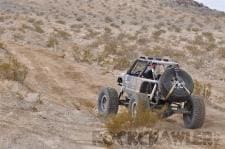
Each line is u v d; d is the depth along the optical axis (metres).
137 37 93.00
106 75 49.22
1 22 99.00
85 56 60.53
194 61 63.81
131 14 156.00
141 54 69.38
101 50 74.81
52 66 51.28
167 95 26.88
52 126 24.58
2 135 20.69
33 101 30.33
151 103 27.83
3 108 26.55
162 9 172.00
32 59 54.09
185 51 73.88
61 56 60.44
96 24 120.12
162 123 28.77
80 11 154.75
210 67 59.75
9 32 82.88
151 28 113.62
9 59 47.53
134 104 27.67
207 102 37.47
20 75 38.75
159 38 90.12
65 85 42.31
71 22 120.12
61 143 21.36
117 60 60.44
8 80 36.44
